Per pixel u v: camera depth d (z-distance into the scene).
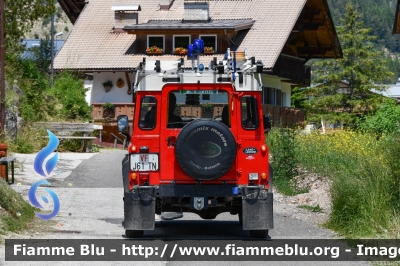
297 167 20.75
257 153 12.16
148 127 12.16
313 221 14.62
